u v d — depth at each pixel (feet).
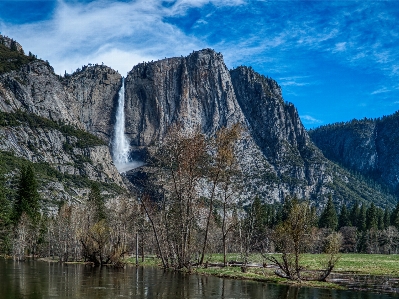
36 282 101.81
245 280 111.65
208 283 102.68
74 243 256.11
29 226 312.09
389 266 171.53
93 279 111.04
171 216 161.27
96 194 320.29
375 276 130.52
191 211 154.71
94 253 183.73
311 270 136.56
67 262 222.28
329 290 92.68
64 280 107.86
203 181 167.22
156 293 82.94
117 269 156.25
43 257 306.96
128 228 248.32
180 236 154.10
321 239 329.52
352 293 88.07
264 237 239.71
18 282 101.76
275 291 88.53
